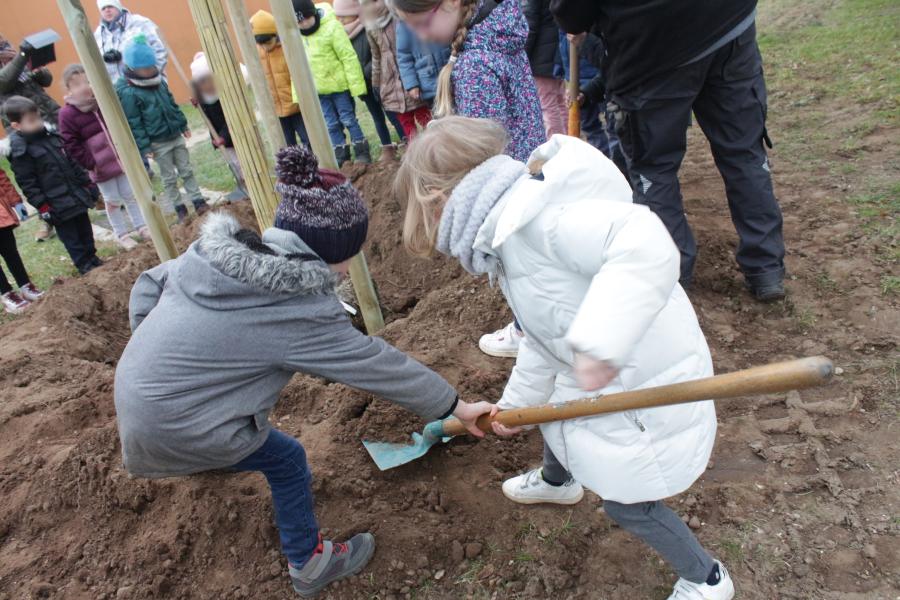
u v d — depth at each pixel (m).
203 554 2.28
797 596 1.94
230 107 2.69
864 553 2.01
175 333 1.65
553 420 1.75
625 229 1.35
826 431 2.42
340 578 2.16
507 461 2.55
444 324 3.38
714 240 3.58
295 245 1.65
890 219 3.50
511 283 1.62
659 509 1.77
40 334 3.87
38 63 7.05
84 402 3.02
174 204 6.54
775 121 5.11
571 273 1.50
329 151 2.90
